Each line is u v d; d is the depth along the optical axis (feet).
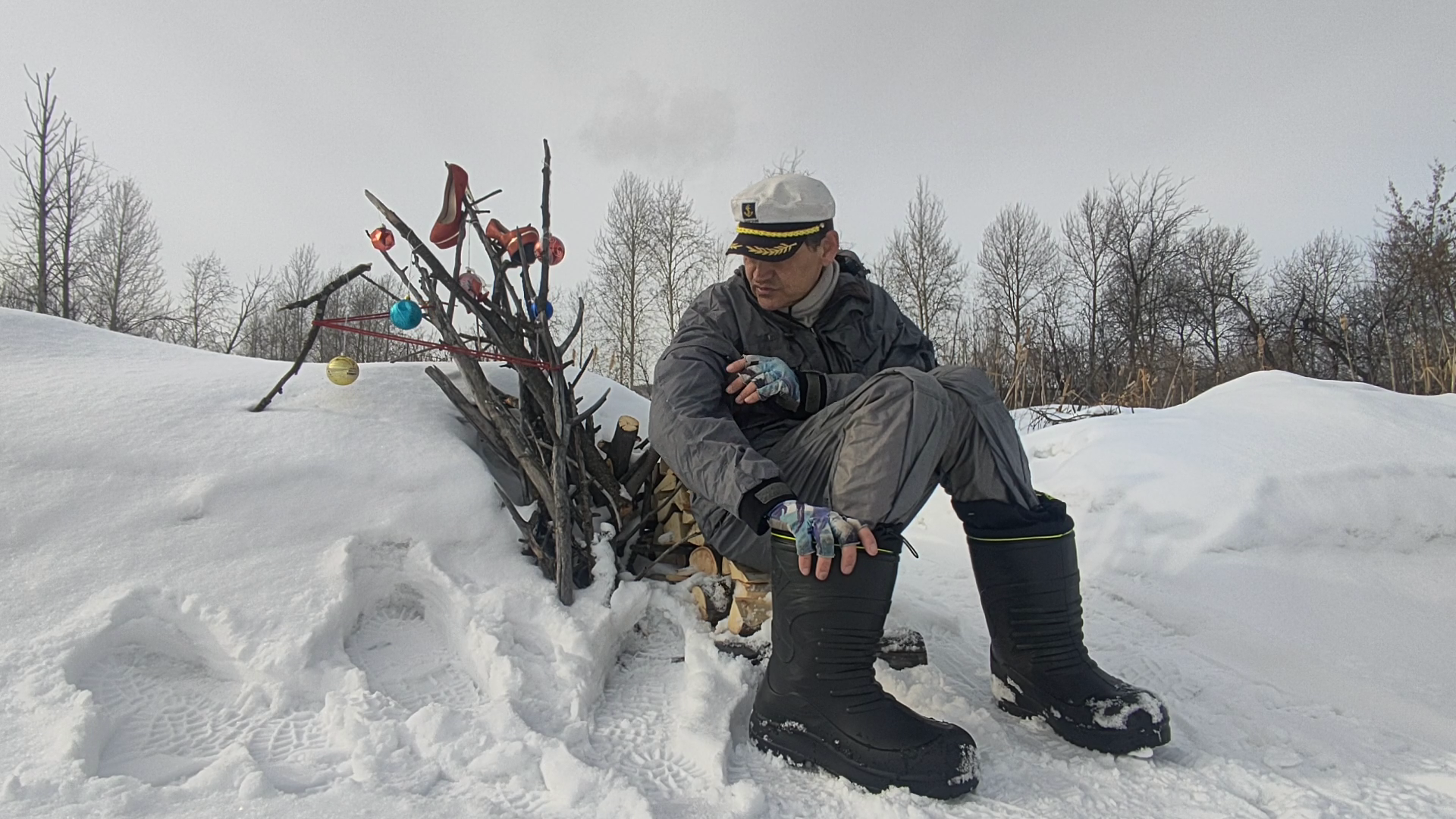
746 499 4.83
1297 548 8.71
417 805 3.85
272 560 5.49
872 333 6.26
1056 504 5.41
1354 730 5.42
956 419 5.18
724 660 5.73
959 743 4.47
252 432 6.37
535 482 6.41
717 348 5.81
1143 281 93.30
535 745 4.50
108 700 4.55
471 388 6.78
